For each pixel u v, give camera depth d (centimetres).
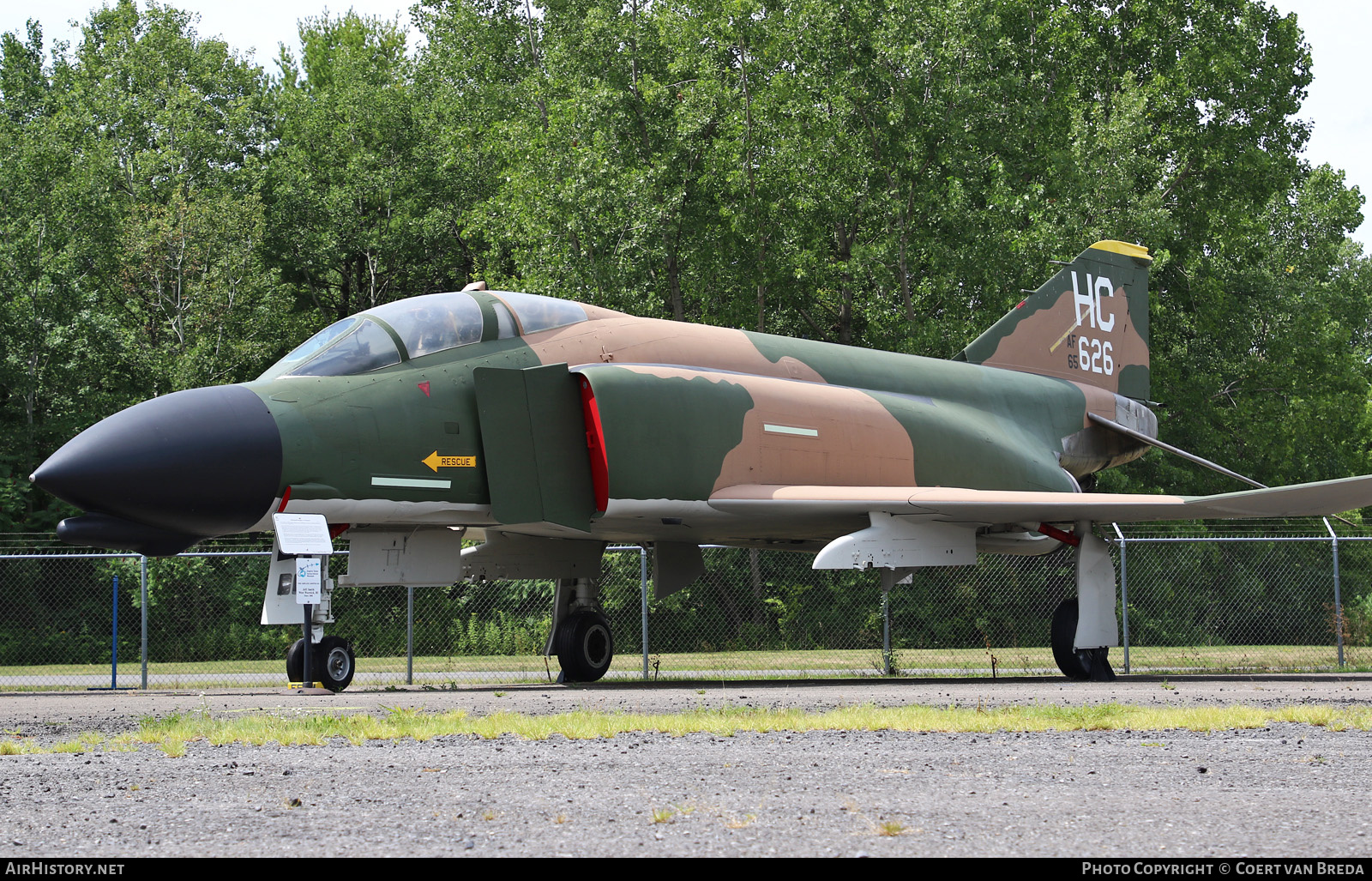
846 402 2441
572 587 2573
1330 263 6606
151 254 6097
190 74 7631
